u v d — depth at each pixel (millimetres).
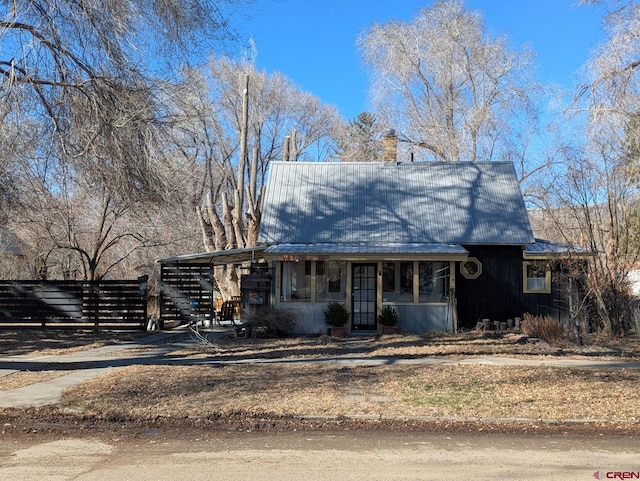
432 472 5727
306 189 21250
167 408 8312
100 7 11523
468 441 6883
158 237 29328
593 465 5941
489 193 20859
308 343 15836
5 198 13977
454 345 14961
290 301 18109
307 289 18141
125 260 32500
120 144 12227
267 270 19062
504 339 16172
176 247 32594
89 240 29047
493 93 33656
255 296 18172
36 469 5859
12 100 11477
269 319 17250
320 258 17562
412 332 17922
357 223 19891
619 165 17250
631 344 15297
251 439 7004
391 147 22609
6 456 6348
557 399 8695
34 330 19391
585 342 15570
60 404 8570
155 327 19797
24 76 11695
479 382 9969
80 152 12242
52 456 6344
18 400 8828
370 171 22031
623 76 13812
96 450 6566
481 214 20016
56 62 12055
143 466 5949
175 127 13297
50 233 24500
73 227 25922
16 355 14125
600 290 17172
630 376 10430
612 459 6148
